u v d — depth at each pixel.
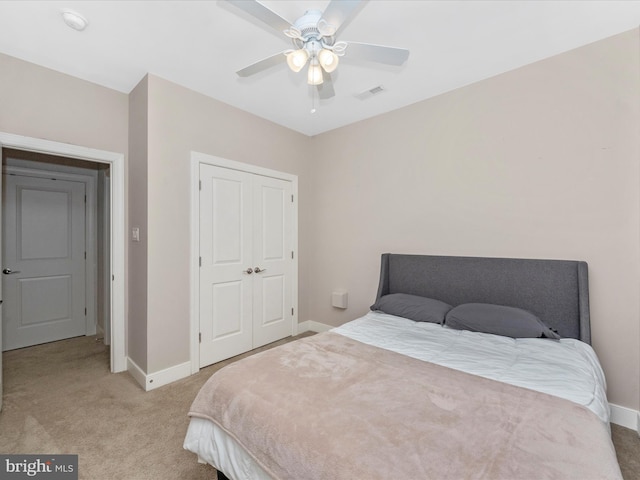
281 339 3.63
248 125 3.24
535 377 1.46
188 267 2.73
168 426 1.99
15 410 2.14
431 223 2.91
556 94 2.25
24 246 3.38
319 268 3.91
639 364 1.96
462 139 2.71
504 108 2.48
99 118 2.67
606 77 2.06
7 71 2.23
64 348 3.35
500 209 2.51
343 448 0.97
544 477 0.84
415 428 1.05
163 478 1.56
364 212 3.44
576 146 2.17
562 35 2.03
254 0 1.37
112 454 1.73
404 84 2.66
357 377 1.45
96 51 2.20
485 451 0.94
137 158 2.63
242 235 3.19
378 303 2.84
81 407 2.19
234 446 1.28
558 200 2.25
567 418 1.11
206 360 2.87
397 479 0.85
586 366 1.63
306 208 3.95
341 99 2.95
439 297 2.79
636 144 1.97
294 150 3.77
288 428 1.10
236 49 2.18
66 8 1.78
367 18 1.85
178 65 2.38
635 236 1.98
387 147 3.23
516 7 1.77
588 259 2.14
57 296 3.60
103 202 3.56
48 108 2.40
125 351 2.82
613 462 0.90
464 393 1.30
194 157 2.77
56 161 3.51
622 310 2.02
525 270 2.36
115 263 2.76
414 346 1.90
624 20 1.88
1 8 1.77
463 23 1.90
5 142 2.20
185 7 1.77
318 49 1.67
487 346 1.90
